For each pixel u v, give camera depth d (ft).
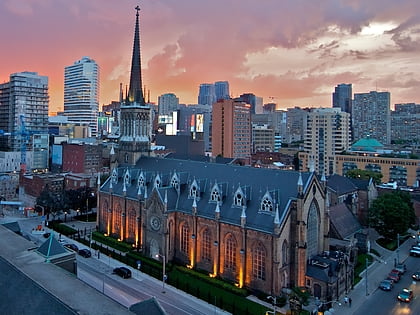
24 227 386.32
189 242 275.18
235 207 257.34
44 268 122.52
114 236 343.67
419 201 409.49
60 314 89.66
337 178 404.77
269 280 227.40
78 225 392.88
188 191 292.20
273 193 246.88
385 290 242.37
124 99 389.39
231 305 215.51
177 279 241.14
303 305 211.82
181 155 625.00
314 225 257.55
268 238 228.22
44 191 425.69
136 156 373.61
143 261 282.15
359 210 403.13
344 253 257.14
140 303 122.93
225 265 253.44
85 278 251.19
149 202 291.99
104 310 90.17
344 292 236.43
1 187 549.95
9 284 113.80
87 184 491.31
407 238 363.76
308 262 242.78
